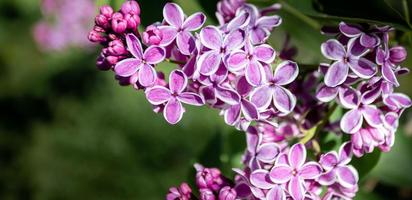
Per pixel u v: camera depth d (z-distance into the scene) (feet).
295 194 1.42
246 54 1.40
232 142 1.81
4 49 5.59
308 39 1.73
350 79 1.43
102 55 1.45
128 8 1.46
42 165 4.91
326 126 1.57
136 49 1.41
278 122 1.53
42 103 5.32
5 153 5.12
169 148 4.59
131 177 4.65
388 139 1.46
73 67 5.23
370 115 1.44
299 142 1.48
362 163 1.58
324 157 1.45
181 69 1.45
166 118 1.43
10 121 5.32
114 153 4.75
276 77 1.41
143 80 1.42
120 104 4.89
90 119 4.93
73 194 4.76
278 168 1.43
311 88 1.54
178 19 1.42
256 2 1.66
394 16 1.48
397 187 1.83
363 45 1.41
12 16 5.77
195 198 1.51
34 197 4.86
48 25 4.83
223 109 1.45
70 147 4.89
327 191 1.49
